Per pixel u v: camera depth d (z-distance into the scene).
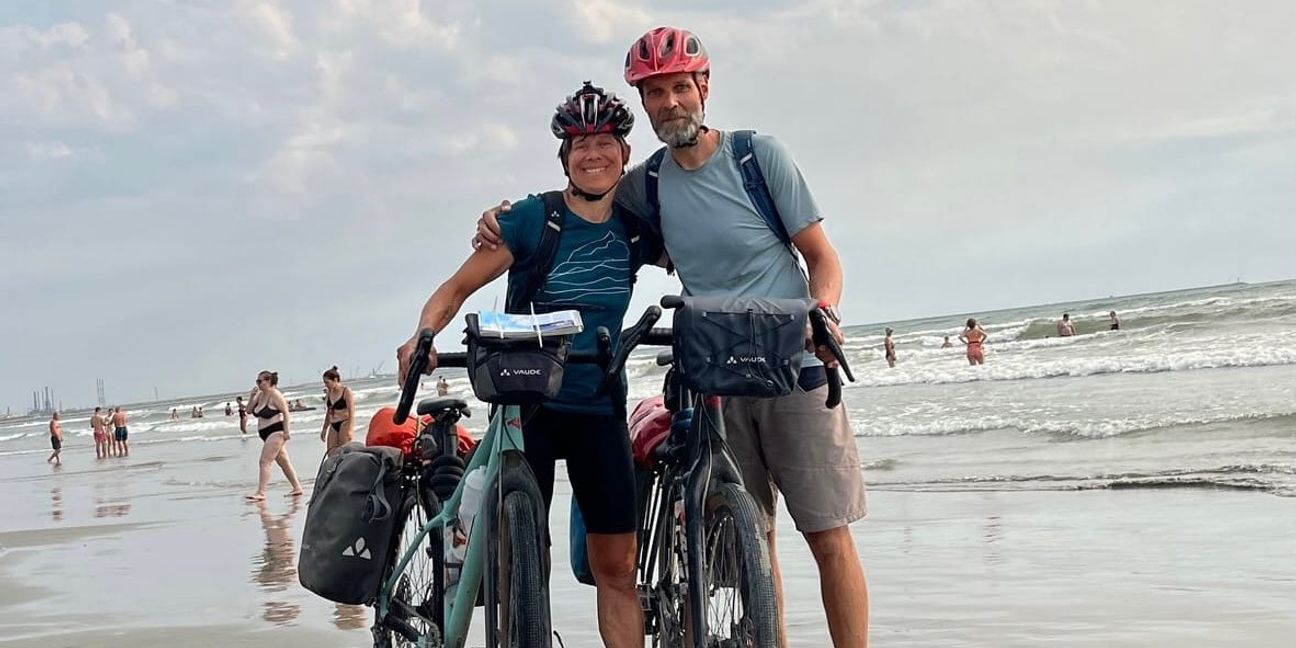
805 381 3.86
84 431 74.56
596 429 3.70
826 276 3.71
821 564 4.00
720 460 3.43
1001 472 10.75
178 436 47.97
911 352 42.56
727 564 3.31
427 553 4.11
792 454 3.91
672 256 3.88
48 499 18.56
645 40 3.64
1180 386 17.28
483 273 3.63
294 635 6.05
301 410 55.84
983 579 6.38
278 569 8.48
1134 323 38.84
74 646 6.13
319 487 4.44
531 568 3.27
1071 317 53.75
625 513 3.76
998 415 16.12
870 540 7.90
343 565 4.31
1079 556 6.79
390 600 4.39
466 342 3.30
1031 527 7.87
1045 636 5.11
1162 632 5.06
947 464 11.79
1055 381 21.92
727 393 3.17
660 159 3.83
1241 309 36.62
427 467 4.32
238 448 31.52
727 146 3.77
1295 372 17.25
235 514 13.05
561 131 3.61
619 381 3.61
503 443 3.49
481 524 3.56
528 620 3.22
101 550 10.48
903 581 6.48
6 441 71.00
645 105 3.72
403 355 3.44
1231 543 6.80
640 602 3.87
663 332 3.41
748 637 3.14
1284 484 8.55
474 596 3.67
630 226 3.77
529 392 3.19
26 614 7.26
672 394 3.76
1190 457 10.32
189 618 6.75
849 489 3.92
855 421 17.56
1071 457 11.30
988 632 5.23
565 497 11.16
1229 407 13.41
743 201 3.75
